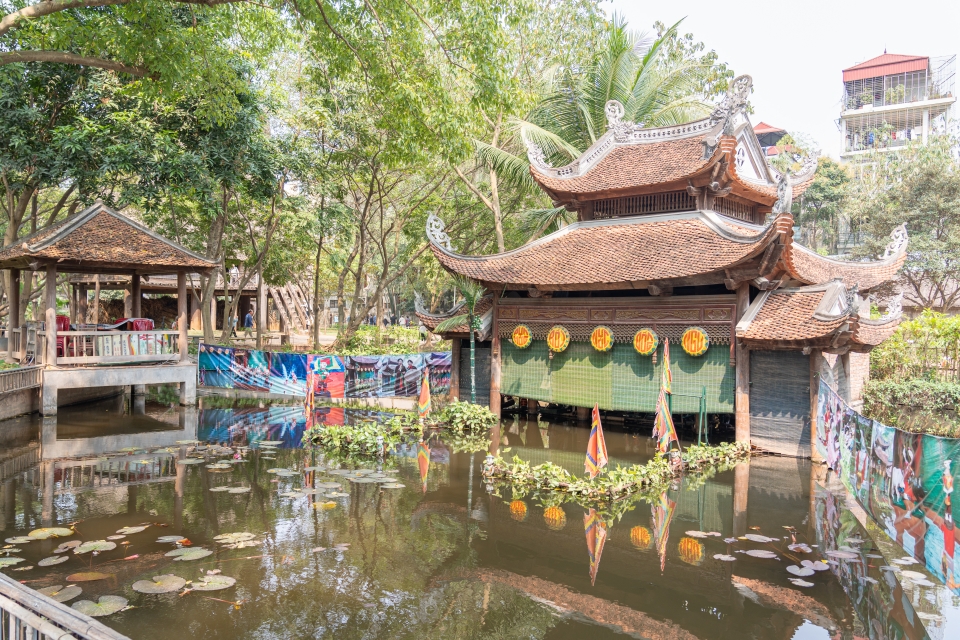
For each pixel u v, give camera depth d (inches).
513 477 489.1
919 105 2524.6
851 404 670.5
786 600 295.9
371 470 515.5
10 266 747.4
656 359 652.1
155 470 498.9
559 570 327.3
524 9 672.4
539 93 1066.7
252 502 422.0
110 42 621.6
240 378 969.5
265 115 982.4
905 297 1636.3
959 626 272.1
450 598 293.4
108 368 729.6
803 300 578.9
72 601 273.3
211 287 1061.8
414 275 1990.7
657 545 362.3
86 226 725.9
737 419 599.5
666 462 510.3
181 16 719.1
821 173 1845.5
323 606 280.8
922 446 285.0
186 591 289.3
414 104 634.8
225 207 1007.6
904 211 1528.1
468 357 820.0
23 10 422.9
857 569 330.3
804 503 444.5
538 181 765.9
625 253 672.4
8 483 457.1
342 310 1376.7
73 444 585.3
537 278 690.2
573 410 818.8
